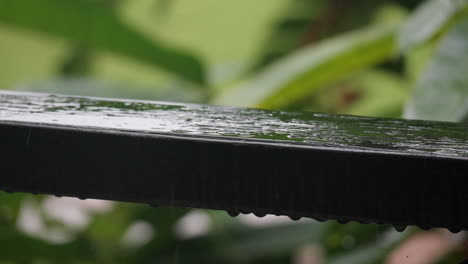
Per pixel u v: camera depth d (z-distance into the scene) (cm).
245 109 122
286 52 481
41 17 364
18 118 110
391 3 452
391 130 113
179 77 371
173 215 358
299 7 484
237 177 103
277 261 332
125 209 367
